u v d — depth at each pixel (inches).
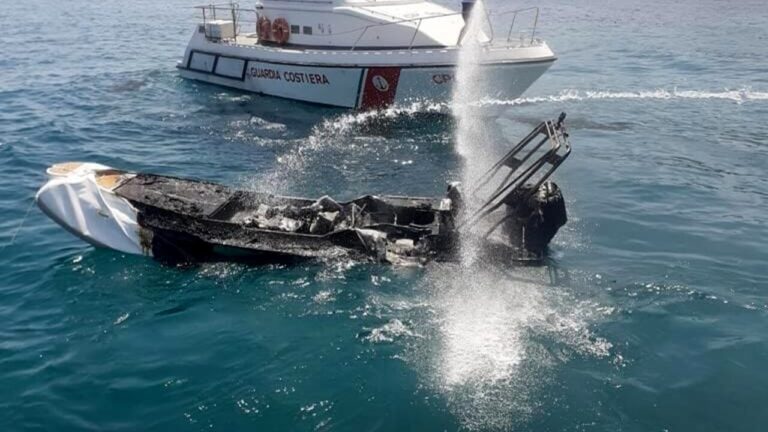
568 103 862.5
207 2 1861.5
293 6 850.1
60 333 354.3
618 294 385.1
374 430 285.1
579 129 739.4
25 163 622.2
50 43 1336.1
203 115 801.6
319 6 822.5
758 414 293.3
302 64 822.5
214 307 374.9
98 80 986.1
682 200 529.3
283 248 418.6
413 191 560.7
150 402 302.5
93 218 437.4
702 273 410.3
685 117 784.9
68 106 837.2
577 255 433.1
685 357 330.0
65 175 458.3
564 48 1294.3
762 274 410.0
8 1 2144.4
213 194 471.2
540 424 287.6
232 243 418.6
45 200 438.0
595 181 571.2
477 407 296.5
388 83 783.1
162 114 804.6
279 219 450.9
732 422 289.1
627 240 456.8
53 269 418.0
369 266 410.9
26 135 708.7
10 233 470.3
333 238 421.7
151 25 1624.0
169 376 318.7
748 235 464.8
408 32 782.5
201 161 634.8
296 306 373.7
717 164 616.1
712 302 377.1
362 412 294.7
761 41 1337.4
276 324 357.7
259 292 387.9
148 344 343.6
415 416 291.9
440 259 417.1
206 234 422.9
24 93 901.8
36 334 353.7
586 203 522.6
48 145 679.1
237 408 297.6
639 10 1871.3
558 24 1620.3
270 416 292.8
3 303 382.3
